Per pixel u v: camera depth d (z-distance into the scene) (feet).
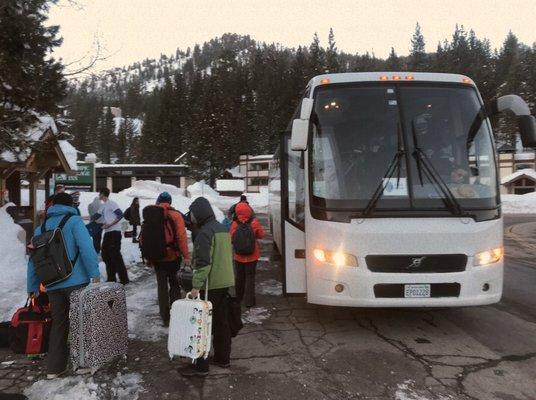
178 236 18.92
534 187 192.85
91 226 27.89
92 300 13.80
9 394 12.82
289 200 20.72
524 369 14.94
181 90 374.63
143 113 569.64
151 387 13.37
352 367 15.01
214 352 14.96
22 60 29.96
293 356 15.97
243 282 22.74
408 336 18.22
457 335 18.38
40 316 14.92
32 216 41.70
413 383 13.83
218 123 264.72
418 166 17.61
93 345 13.80
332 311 21.85
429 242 16.75
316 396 12.94
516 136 244.83
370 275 16.71
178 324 13.84
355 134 18.12
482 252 17.04
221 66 405.18
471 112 18.66
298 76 335.67
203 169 243.40
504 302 24.04
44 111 30.78
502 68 371.56
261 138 302.25
